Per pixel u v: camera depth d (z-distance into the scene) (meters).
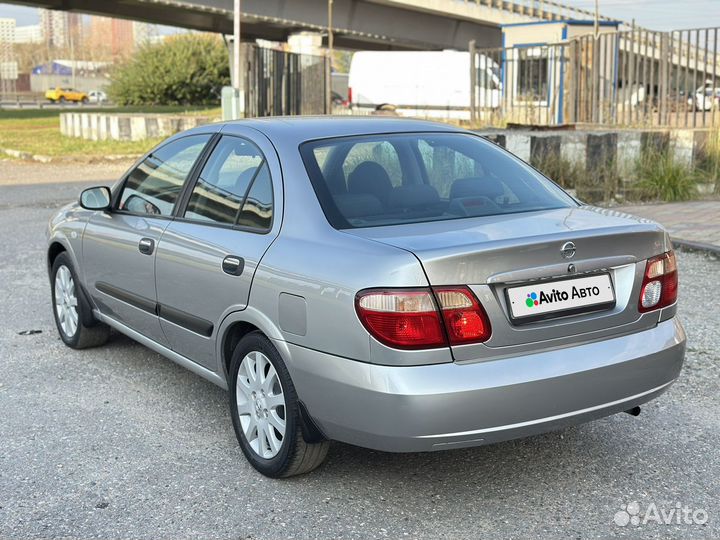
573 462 4.00
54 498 3.70
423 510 3.55
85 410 4.77
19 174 19.36
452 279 3.20
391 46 65.50
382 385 3.18
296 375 3.52
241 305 3.84
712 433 4.31
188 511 3.57
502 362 3.28
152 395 5.02
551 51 19.70
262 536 3.35
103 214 5.34
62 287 5.99
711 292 7.04
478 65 17.84
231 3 43.25
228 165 4.34
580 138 12.35
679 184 11.98
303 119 4.49
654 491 3.70
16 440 4.34
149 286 4.68
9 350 5.94
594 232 3.49
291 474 3.79
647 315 3.65
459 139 4.39
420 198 3.84
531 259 3.32
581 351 3.43
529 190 4.13
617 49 14.87
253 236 3.90
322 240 3.55
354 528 3.40
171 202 4.66
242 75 21.39
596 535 3.32
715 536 3.30
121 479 3.88
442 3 49.59
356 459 4.06
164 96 68.88
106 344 6.05
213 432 4.45
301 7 47.03
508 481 3.81
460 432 3.20
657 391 3.66
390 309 3.17
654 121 14.45
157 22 47.06
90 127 29.36
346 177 3.86
